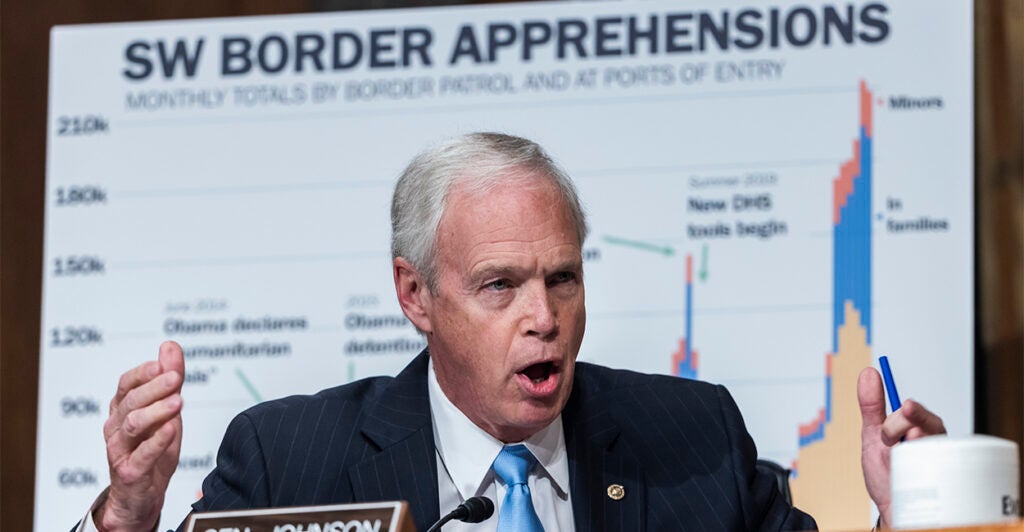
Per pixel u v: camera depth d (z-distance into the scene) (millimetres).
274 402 7910
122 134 12961
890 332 11797
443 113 12625
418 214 7320
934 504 5434
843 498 11641
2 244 13000
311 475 7520
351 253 12516
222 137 12836
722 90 12320
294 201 12656
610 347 12008
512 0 12852
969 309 11758
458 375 7309
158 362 6707
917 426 6312
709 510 7504
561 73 12523
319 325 12430
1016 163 11938
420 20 12773
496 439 7480
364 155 12656
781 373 11852
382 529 5668
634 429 7812
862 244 11953
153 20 13391
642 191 12227
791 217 12055
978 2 12203
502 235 7082
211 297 12578
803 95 12227
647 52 12453
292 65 12883
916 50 12180
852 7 12312
